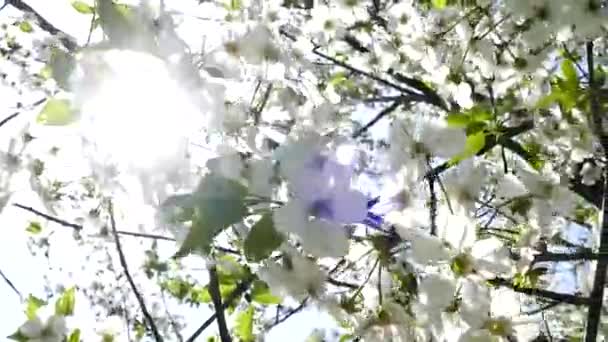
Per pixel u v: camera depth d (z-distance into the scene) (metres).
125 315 1.77
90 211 1.49
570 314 1.76
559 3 1.52
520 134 1.75
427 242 1.03
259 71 1.24
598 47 1.96
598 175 1.69
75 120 0.90
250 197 0.85
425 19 2.04
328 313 1.14
